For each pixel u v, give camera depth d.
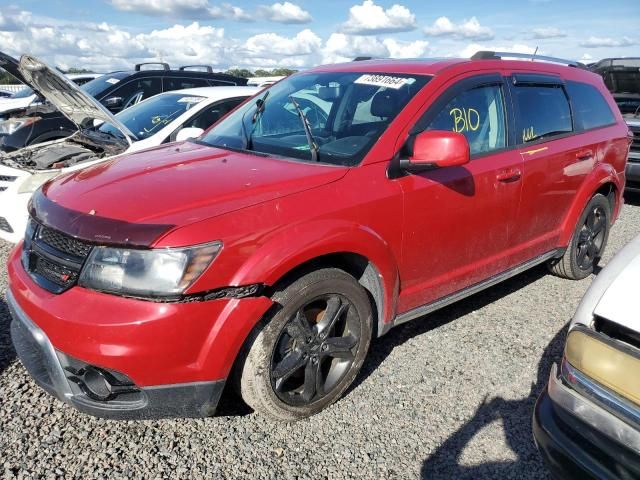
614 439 1.81
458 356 3.41
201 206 2.36
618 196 4.82
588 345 1.93
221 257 2.24
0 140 6.81
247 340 2.43
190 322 2.21
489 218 3.42
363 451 2.57
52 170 4.72
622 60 7.86
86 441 2.56
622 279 2.03
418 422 2.78
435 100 3.17
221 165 2.91
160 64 10.12
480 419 2.83
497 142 3.53
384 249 2.80
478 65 3.53
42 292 2.36
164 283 2.17
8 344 3.37
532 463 2.54
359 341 2.85
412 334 3.67
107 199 2.47
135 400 2.33
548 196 3.89
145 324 2.15
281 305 2.45
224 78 9.77
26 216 4.49
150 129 5.86
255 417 2.78
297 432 2.68
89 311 2.18
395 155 2.91
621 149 4.68
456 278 3.37
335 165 2.84
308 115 3.38
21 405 2.79
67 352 2.22
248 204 2.41
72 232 2.31
